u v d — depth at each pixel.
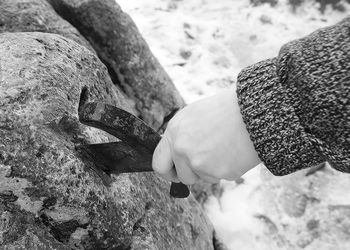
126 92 1.79
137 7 2.84
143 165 0.94
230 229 1.82
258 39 2.73
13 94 0.89
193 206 1.57
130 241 1.05
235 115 0.73
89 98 1.08
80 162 0.93
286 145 0.69
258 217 1.87
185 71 2.50
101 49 1.72
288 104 0.68
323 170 1.99
